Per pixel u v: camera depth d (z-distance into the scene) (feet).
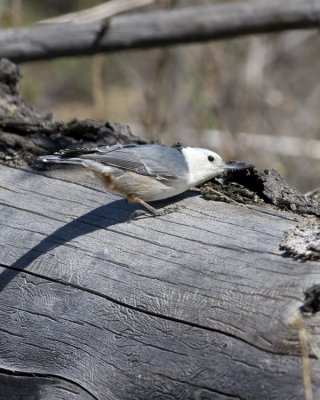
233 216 22.39
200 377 18.13
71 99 61.98
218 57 52.60
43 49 40.37
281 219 21.81
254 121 55.26
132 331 19.86
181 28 40.37
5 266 23.24
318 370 16.71
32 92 60.18
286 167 52.65
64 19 44.65
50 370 21.08
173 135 52.60
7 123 29.68
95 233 22.97
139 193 23.99
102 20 40.27
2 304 22.63
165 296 19.84
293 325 17.25
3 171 27.25
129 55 59.21
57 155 24.25
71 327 21.03
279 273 18.79
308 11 39.68
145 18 40.47
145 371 19.10
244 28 40.37
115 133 28.91
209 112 52.42
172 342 19.02
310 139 53.57
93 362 20.25
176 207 23.53
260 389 17.19
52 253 22.79
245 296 18.58
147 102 50.03
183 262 20.54
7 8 52.65
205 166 24.34
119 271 21.22
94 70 52.44
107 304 20.71
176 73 55.01
